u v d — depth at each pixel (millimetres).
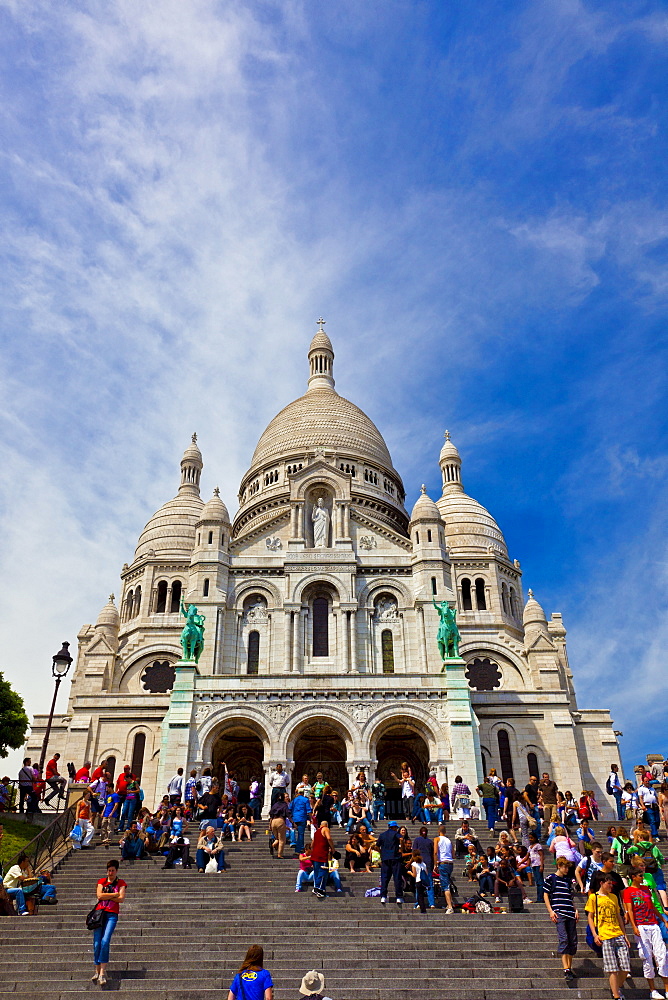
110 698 63531
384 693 52281
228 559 62031
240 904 29281
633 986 22969
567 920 23562
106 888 23641
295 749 59875
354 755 50625
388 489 83000
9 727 59719
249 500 81625
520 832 34750
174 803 43250
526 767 60938
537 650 67500
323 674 52938
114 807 38969
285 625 59250
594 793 62875
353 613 59562
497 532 80625
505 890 29828
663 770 53125
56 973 23891
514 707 62750
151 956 24875
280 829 34781
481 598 75688
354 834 34188
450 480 88312
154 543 78312
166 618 73750
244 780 60875
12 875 29531
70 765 50906
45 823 42531
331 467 65188
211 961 24391
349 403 90875
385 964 24406
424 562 61000
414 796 44062
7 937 26328
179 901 29688
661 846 36125
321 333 102125
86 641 77375
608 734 64812
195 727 51562
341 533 62656
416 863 29156
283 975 23672
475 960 24469
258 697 52344
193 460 89750
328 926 27141
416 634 59531
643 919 22109
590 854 25812
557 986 23125
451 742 50781
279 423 87750
